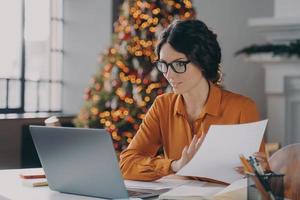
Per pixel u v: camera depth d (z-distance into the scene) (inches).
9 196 66.0
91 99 176.7
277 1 198.4
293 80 186.4
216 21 224.4
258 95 220.7
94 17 220.7
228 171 68.0
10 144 188.4
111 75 172.9
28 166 190.7
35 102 221.5
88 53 222.2
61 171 66.7
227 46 224.2
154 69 168.6
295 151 74.3
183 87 77.8
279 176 54.1
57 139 65.4
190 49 75.6
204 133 79.5
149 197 64.8
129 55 170.1
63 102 229.0
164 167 74.6
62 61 227.5
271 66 189.2
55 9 225.3
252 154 66.3
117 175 61.2
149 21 167.3
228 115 80.3
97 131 60.7
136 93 168.1
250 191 54.9
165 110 85.4
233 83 223.9
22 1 214.1
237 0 223.0
